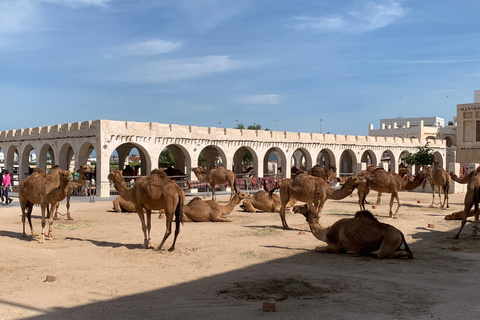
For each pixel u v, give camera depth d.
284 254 11.12
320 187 14.82
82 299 7.45
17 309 6.93
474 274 9.09
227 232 14.72
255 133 41.38
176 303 7.22
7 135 43.59
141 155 43.31
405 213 20.81
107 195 31.34
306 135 45.50
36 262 10.26
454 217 18.14
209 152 48.91
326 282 8.49
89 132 32.41
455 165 34.38
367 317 6.44
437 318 6.36
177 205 11.73
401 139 55.16
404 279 8.70
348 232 10.94
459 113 64.12
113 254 11.16
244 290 7.94
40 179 13.02
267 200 20.73
